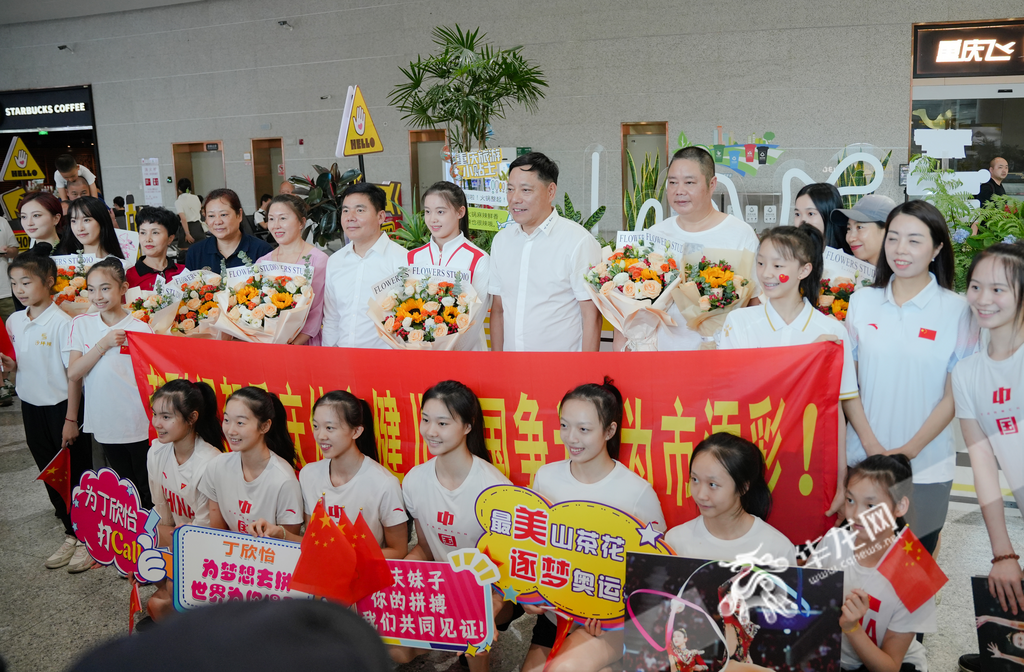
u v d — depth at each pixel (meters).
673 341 2.65
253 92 10.57
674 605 1.80
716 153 5.47
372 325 2.99
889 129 7.78
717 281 2.48
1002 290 1.86
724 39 8.19
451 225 2.96
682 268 2.59
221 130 10.88
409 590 2.11
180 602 2.32
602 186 7.30
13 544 3.30
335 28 9.95
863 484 1.92
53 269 3.28
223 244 3.48
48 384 3.26
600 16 8.60
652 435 2.13
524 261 2.83
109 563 2.58
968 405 2.00
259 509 2.49
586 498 2.11
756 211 5.40
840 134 7.93
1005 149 7.48
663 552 1.97
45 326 3.22
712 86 8.29
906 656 1.94
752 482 1.96
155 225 3.48
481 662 2.17
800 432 2.03
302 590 2.04
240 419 2.40
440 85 5.89
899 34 7.62
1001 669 1.93
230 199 3.42
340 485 2.38
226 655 0.30
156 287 3.02
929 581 1.87
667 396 2.11
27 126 12.05
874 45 7.70
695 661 1.80
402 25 9.59
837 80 7.86
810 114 8.00
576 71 8.77
